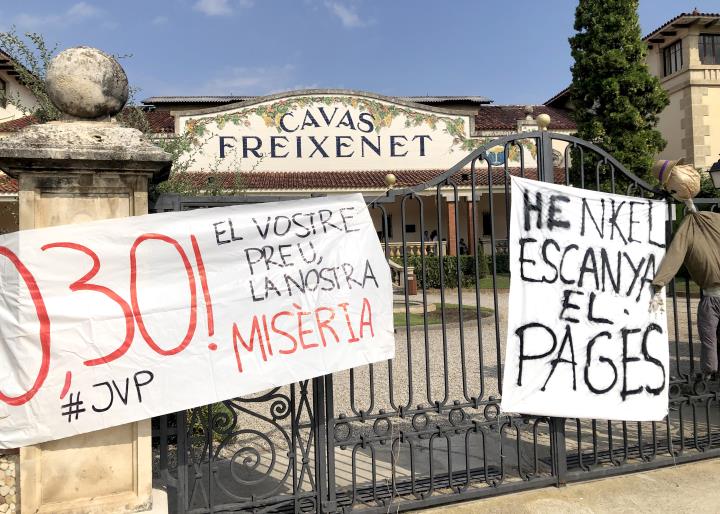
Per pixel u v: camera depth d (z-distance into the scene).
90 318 2.83
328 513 3.34
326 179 19.64
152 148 2.89
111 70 2.91
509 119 25.62
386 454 4.62
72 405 2.79
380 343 3.41
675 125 23.47
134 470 2.91
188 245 3.04
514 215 3.81
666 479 3.90
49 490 2.79
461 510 3.50
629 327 4.02
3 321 2.72
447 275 19.25
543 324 3.80
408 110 21.16
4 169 2.74
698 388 4.33
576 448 4.57
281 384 3.15
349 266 3.37
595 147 4.10
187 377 2.99
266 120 20.23
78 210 2.88
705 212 4.12
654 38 23.62
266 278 3.18
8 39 5.74
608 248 4.00
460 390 6.74
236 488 3.94
